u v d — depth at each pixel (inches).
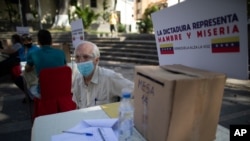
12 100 164.7
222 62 36.6
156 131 36.5
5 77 227.9
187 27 41.6
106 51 383.6
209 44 38.0
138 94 42.5
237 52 34.0
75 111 56.6
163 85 33.6
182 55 44.4
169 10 44.7
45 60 109.7
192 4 39.1
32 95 115.6
